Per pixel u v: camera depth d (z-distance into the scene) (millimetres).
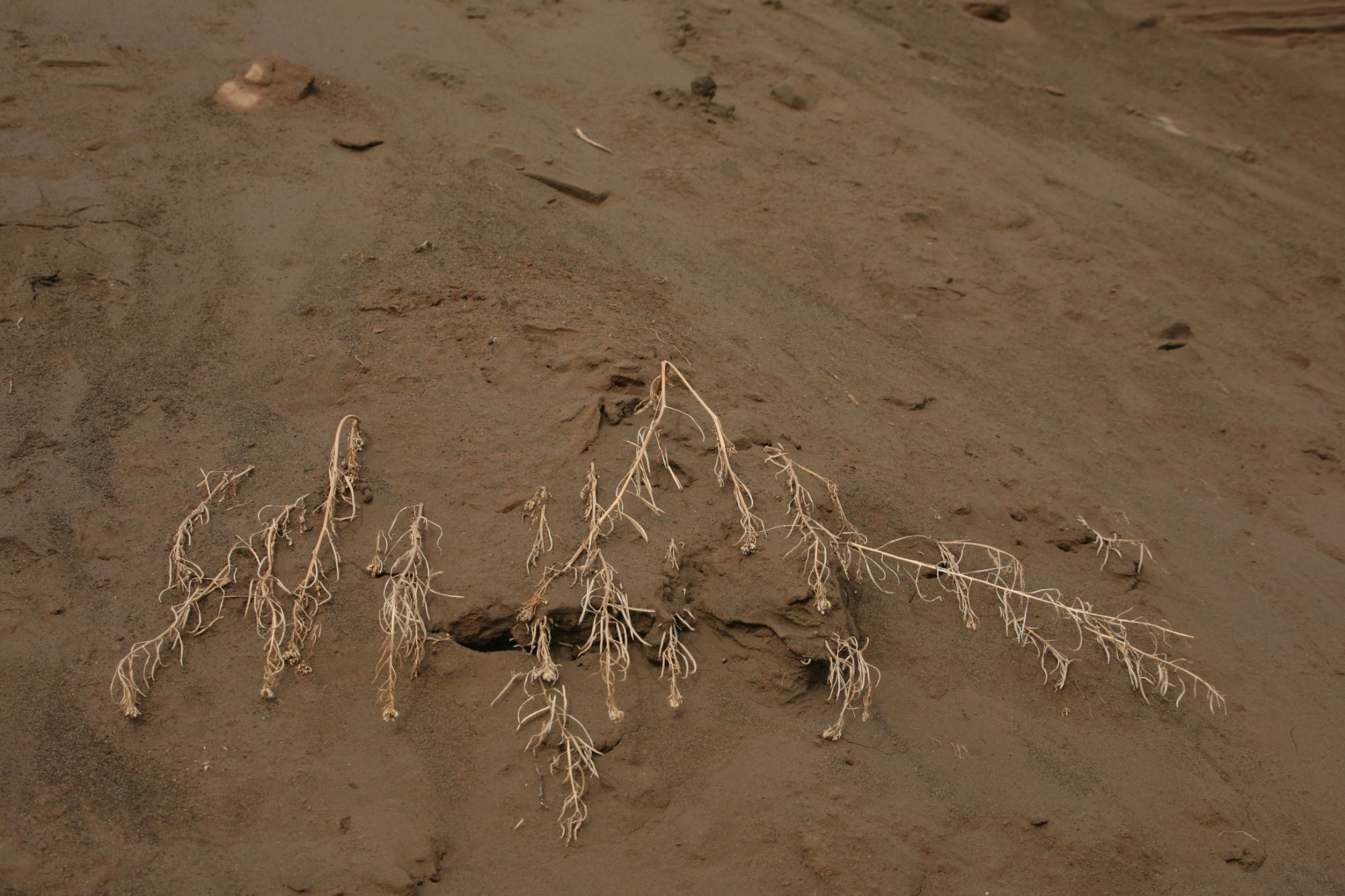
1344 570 4656
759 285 5652
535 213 5613
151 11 6977
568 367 4043
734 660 3246
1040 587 3922
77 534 3309
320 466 3609
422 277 4695
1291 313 6816
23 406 3756
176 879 2559
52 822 2611
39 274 4410
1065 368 5758
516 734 2994
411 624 3129
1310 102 10766
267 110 6059
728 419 3992
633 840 2842
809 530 3416
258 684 3014
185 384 3967
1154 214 7680
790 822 2900
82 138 5488
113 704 2893
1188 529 4688
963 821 3041
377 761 2895
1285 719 3744
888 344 5520
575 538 3348
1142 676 3705
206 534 3340
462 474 3586
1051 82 9867
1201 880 3096
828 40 9164
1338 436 5656
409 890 2605
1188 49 11414
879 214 6730
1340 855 3285
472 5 8141
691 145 6918
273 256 4785
